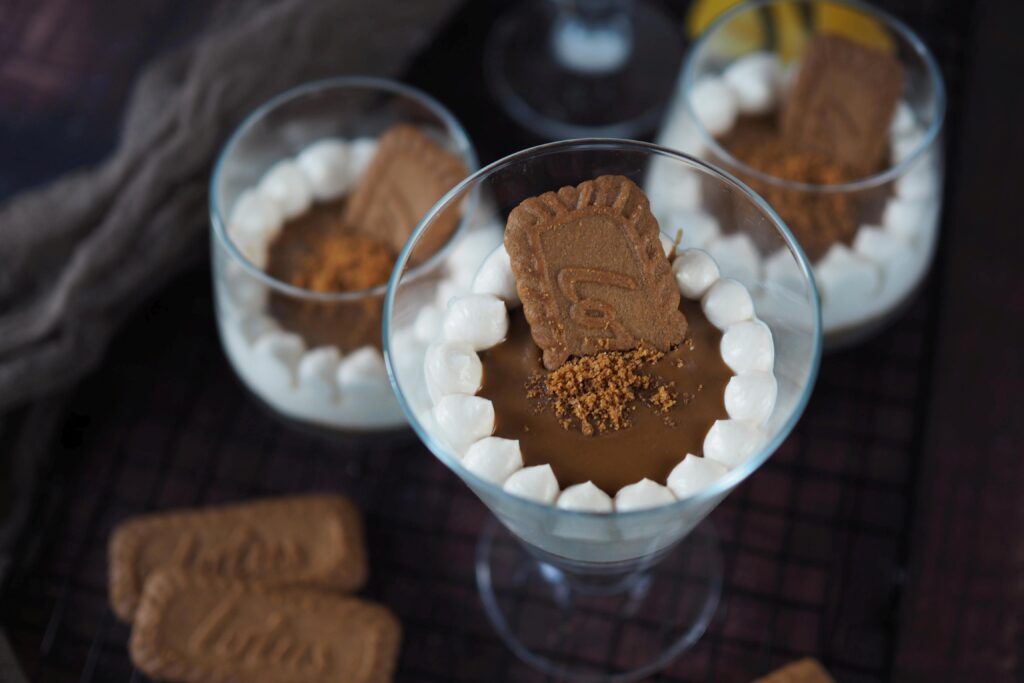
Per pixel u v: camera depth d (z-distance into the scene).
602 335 0.34
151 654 0.40
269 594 0.41
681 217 0.36
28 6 0.50
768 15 0.45
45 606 0.42
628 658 0.42
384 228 0.43
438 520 0.44
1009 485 0.43
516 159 0.35
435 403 0.35
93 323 0.44
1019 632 0.41
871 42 0.45
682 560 0.43
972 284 0.45
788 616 0.42
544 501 0.33
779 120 0.46
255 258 0.43
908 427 0.44
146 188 0.45
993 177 0.46
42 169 0.48
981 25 0.48
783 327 0.35
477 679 0.42
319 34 0.47
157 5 0.50
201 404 0.45
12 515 0.43
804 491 0.43
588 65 0.50
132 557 0.42
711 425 0.34
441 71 0.50
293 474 0.44
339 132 0.45
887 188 0.42
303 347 0.41
